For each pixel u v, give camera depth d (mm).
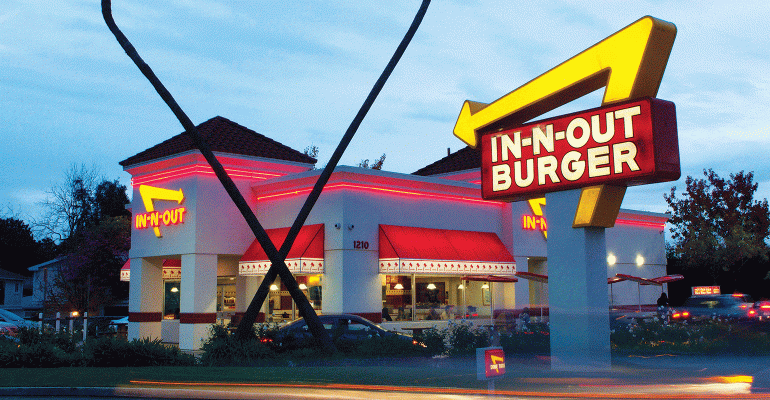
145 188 29984
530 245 32469
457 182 30359
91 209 63531
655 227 43281
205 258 28109
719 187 53156
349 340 20172
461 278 29266
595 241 15734
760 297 49844
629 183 15016
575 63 15438
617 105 14711
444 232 29703
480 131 17469
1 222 75500
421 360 17656
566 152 15500
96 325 30906
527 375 13641
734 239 49000
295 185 28422
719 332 21016
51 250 74750
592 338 15312
